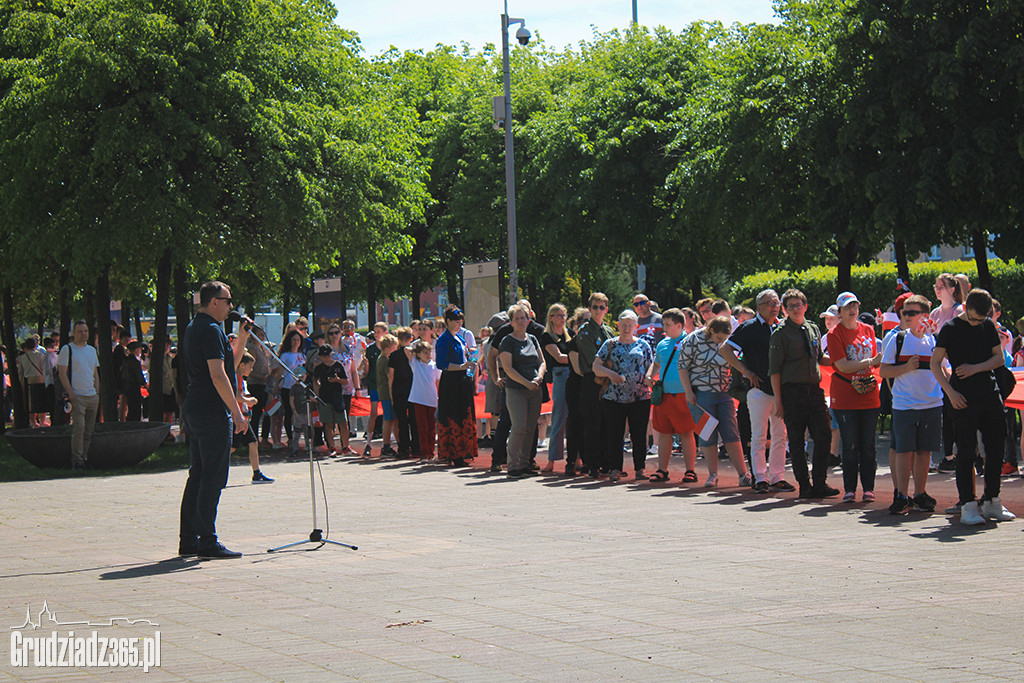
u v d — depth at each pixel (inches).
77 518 449.4
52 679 191.5
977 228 825.5
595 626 225.6
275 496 512.7
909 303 381.4
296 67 940.6
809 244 964.6
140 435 697.6
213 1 868.6
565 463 614.5
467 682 185.0
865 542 327.0
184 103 832.3
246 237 928.9
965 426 358.6
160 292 907.4
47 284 1091.9
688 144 1253.1
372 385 727.7
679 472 565.0
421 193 1247.5
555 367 578.9
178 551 342.6
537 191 1407.5
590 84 1405.0
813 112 893.2
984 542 321.1
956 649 200.8
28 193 839.7
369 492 514.3
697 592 257.9
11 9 916.6
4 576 304.3
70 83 798.5
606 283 1903.3
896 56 826.2
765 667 191.0
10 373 1053.8
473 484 534.9
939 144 809.5
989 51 788.0
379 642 215.6
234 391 338.0
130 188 809.5
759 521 378.6
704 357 487.2
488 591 265.7
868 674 185.3
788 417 434.9
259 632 226.2
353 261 1042.7
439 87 1937.7
